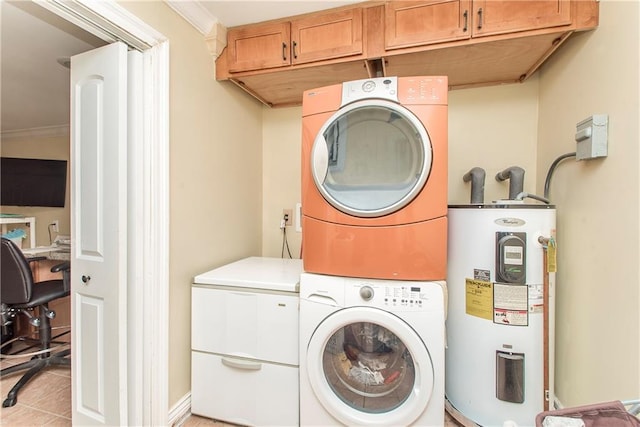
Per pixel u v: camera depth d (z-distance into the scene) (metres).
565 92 1.54
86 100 1.37
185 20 1.59
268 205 2.43
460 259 1.51
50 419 1.60
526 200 1.90
